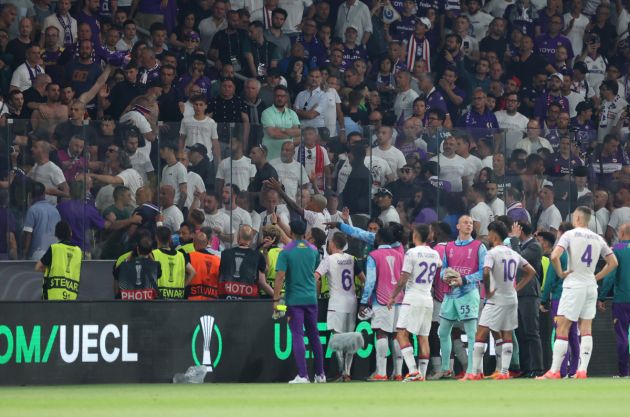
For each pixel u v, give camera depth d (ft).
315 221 187.32
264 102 238.07
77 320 161.27
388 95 256.73
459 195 193.47
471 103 262.88
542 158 197.26
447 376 172.65
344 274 171.63
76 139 180.45
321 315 174.29
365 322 175.94
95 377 161.89
